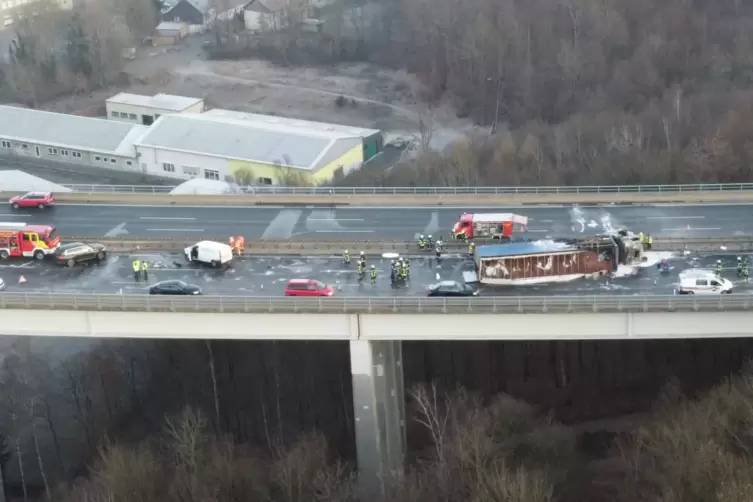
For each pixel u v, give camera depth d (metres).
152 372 162.62
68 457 148.75
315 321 123.44
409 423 148.50
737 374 142.25
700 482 105.38
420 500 115.38
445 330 122.81
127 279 134.88
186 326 125.12
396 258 138.62
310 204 159.12
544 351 161.25
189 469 123.00
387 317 122.31
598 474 128.38
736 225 144.75
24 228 141.00
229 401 156.12
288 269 136.75
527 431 128.25
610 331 121.44
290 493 118.75
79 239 148.25
